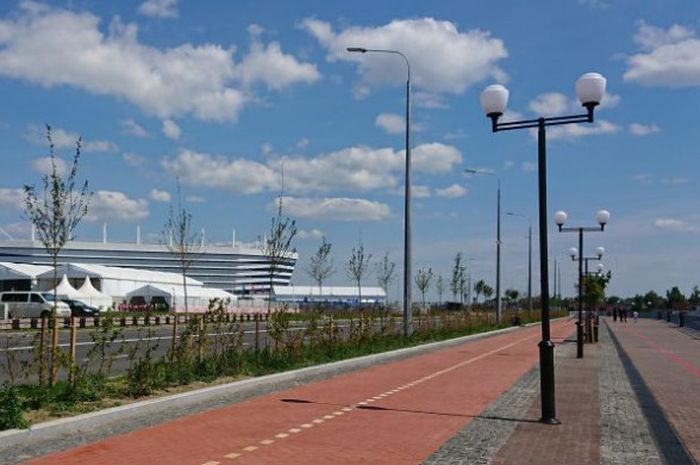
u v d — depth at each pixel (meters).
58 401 11.34
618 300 128.88
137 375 13.06
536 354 25.44
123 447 9.02
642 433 10.54
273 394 14.08
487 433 10.32
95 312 49.28
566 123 11.48
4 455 8.48
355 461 8.50
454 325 39.09
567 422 11.34
